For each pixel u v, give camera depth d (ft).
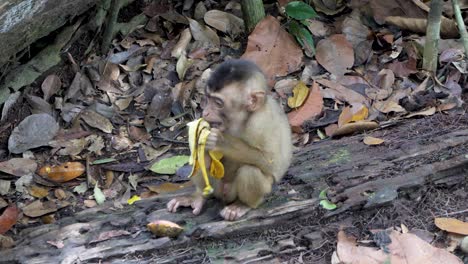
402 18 10.78
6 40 9.00
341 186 8.80
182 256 8.37
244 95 8.21
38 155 9.56
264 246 8.45
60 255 8.36
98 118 9.87
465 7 10.98
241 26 10.84
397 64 10.41
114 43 10.61
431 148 9.15
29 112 9.84
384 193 8.72
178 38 10.67
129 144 9.75
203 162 8.25
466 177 8.93
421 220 8.63
